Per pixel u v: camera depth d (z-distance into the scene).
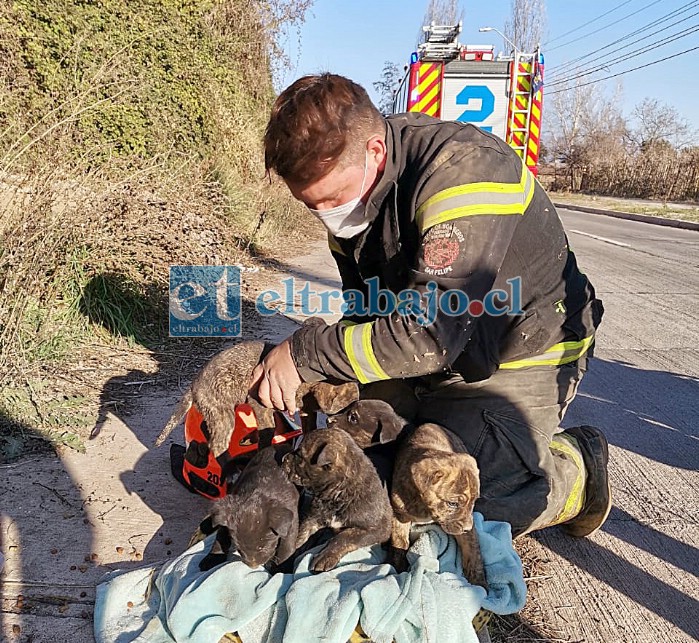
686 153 37.12
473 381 2.91
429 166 2.52
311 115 2.38
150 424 4.17
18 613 2.49
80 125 6.76
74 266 5.34
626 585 2.98
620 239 16.25
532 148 13.03
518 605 2.38
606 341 6.96
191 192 7.47
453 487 2.31
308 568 2.40
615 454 4.33
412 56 12.96
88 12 8.21
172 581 2.43
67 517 3.11
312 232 13.52
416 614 2.16
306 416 3.00
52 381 4.54
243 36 14.06
